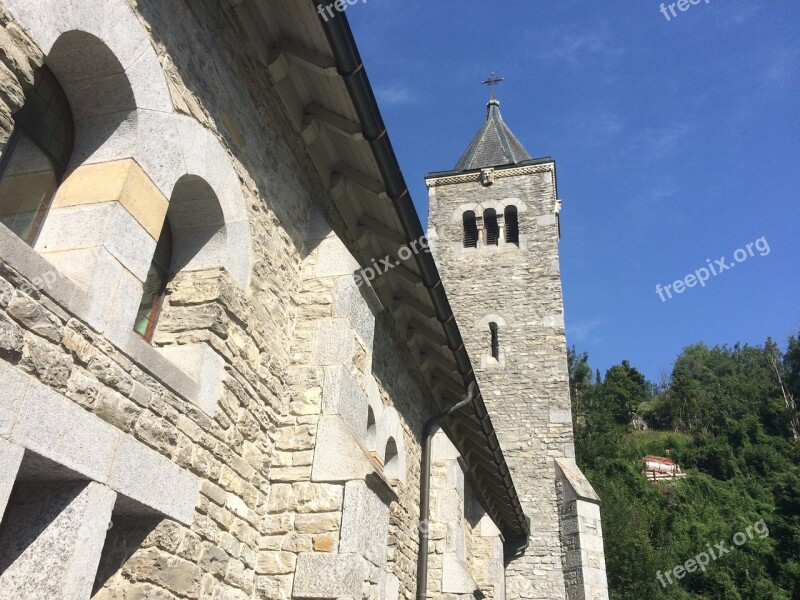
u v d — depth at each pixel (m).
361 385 4.76
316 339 4.63
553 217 17.98
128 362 2.98
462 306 17.06
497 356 16.19
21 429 2.33
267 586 3.84
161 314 3.72
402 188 5.09
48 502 2.63
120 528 3.11
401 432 6.64
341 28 3.91
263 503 4.07
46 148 3.04
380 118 4.54
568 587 12.21
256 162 4.35
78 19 2.79
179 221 3.91
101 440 2.72
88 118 3.21
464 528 8.16
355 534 3.88
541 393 15.23
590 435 31.69
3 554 2.56
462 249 18.11
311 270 4.94
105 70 3.09
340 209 5.72
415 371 7.69
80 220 2.93
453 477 7.66
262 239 4.32
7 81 2.37
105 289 2.84
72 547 2.52
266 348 4.25
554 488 13.62
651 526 24.75
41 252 2.87
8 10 2.41
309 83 4.83
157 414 3.13
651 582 16.84
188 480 3.28
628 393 50.62
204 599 3.35
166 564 3.07
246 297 4.01
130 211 3.03
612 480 27.28
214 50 3.94
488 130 22.02
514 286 17.06
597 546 12.53
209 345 3.60
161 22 3.43
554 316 16.34
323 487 4.08
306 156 5.23
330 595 3.70
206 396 3.52
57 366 2.55
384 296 6.42
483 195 18.91
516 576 12.56
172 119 3.40
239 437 3.83
